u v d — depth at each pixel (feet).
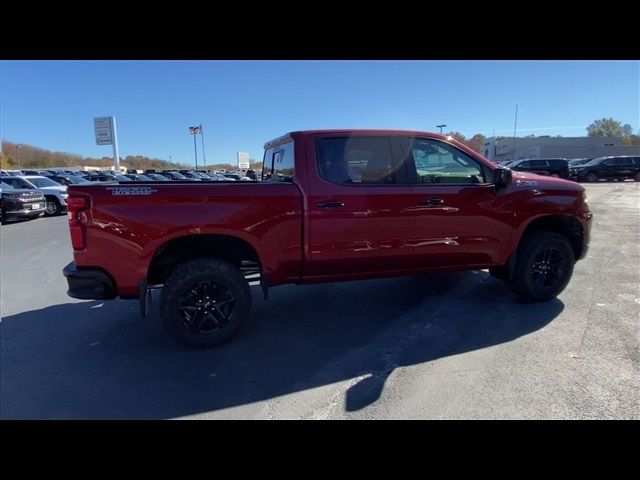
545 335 11.96
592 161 101.65
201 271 11.18
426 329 12.65
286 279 12.08
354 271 12.56
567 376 9.68
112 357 11.27
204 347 11.63
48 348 11.87
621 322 12.82
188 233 10.94
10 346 12.03
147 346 11.94
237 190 11.17
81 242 10.62
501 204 13.42
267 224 11.43
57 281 19.49
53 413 8.69
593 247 24.31
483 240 13.39
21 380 10.05
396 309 14.51
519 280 14.28
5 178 53.62
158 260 12.04
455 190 12.85
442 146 13.10
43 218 50.44
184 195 10.86
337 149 12.08
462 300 15.23
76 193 10.51
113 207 10.59
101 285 10.86
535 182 14.08
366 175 12.25
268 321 13.66
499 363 10.36
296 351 11.43
